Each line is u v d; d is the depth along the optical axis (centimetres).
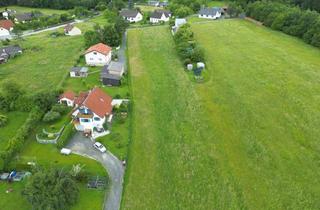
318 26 9562
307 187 4253
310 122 5672
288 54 8825
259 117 5825
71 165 4638
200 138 5234
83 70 7538
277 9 11625
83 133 5394
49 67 8175
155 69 7875
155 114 5928
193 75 7506
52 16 13450
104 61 8212
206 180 4366
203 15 13150
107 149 4991
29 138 5247
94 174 4469
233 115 5888
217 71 7719
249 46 9488
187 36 9406
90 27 12206
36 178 3884
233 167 4600
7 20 12188
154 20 12738
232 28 11462
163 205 3988
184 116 5850
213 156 4819
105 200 4062
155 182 4347
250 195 4122
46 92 6191
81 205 3975
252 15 12538
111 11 13738
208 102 6328
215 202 4016
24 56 9088
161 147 5031
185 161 4722
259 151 4925
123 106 6031
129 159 4781
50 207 3641
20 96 6078
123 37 10600
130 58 8638
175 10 13612
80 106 5450
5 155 4550
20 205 3984
